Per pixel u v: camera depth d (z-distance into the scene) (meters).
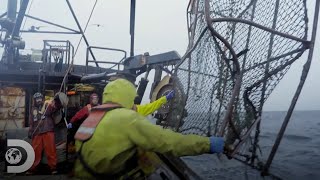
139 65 6.08
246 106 3.47
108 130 2.09
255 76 3.38
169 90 4.88
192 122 3.91
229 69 3.16
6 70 10.48
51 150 7.19
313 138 26.53
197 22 3.91
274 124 52.09
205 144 2.16
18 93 10.58
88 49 10.23
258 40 3.34
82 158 2.18
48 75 10.39
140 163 2.29
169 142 2.07
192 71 3.98
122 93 2.29
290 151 16.83
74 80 10.93
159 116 4.91
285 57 3.18
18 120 10.51
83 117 7.04
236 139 3.13
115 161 2.12
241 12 3.36
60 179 6.36
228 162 10.68
